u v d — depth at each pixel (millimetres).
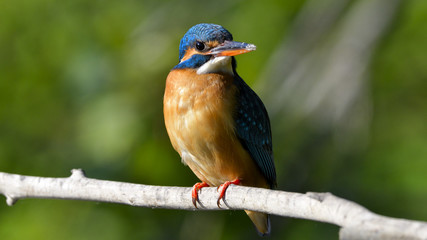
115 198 6801
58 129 12219
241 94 7816
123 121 11195
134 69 11922
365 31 12109
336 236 11406
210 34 7770
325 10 12492
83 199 6945
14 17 13500
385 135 13672
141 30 12555
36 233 11750
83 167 11086
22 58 13180
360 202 11750
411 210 11844
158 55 11984
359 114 11523
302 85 11648
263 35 12891
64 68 12367
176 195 6734
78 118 11781
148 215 11469
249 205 5980
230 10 13125
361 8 12398
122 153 11047
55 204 12133
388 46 13852
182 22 12812
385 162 12766
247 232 10781
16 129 12391
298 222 11461
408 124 13766
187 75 7629
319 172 11492
